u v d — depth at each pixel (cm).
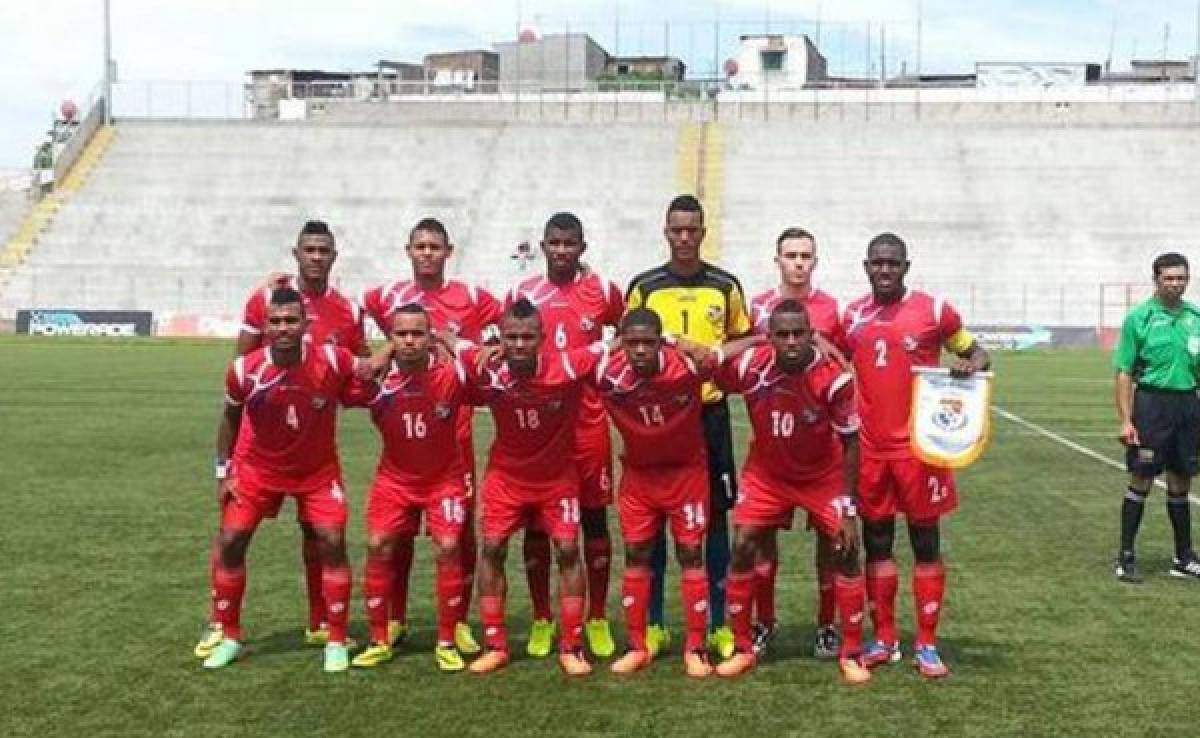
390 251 3988
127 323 3684
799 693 621
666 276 707
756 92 4962
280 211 4138
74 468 1312
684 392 645
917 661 662
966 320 3669
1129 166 4109
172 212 4144
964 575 873
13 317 3831
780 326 626
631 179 4191
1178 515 875
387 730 561
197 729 562
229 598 666
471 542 714
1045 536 1005
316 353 662
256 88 5188
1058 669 659
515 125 4488
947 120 4506
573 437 668
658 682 639
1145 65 5866
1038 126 4312
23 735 554
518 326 638
